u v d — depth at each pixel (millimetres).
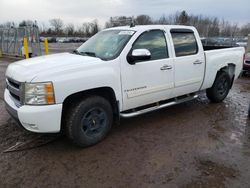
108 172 3141
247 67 10078
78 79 3426
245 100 6453
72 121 3521
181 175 3076
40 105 3250
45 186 2877
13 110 3480
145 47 4230
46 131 3338
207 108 5688
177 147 3781
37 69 3412
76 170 3184
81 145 3688
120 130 4398
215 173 3117
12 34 16500
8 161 3371
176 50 4695
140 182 2945
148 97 4352
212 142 3955
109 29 4820
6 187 2854
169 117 5062
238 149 3738
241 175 3082
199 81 5234
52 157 3486
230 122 4824
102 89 3797
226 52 5887
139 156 3516
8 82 3887
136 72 4059
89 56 4094
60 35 62438
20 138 4027
